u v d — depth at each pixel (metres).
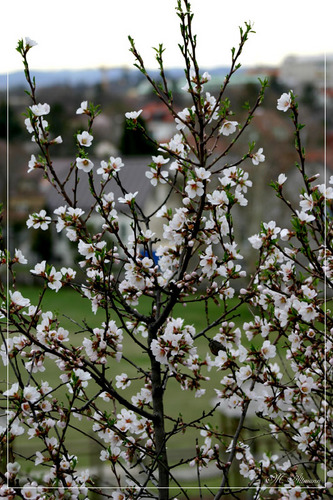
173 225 2.87
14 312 2.79
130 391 12.80
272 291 2.98
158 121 22.84
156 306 3.09
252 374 2.90
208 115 2.96
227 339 3.01
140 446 3.05
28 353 2.88
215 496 3.09
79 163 2.84
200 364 3.02
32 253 29.22
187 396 12.09
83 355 2.88
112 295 2.82
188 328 3.04
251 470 3.31
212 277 2.96
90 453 5.77
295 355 3.10
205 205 2.88
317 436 3.19
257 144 23.16
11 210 29.80
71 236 2.95
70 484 2.89
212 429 3.16
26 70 2.90
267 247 3.04
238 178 2.93
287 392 2.93
